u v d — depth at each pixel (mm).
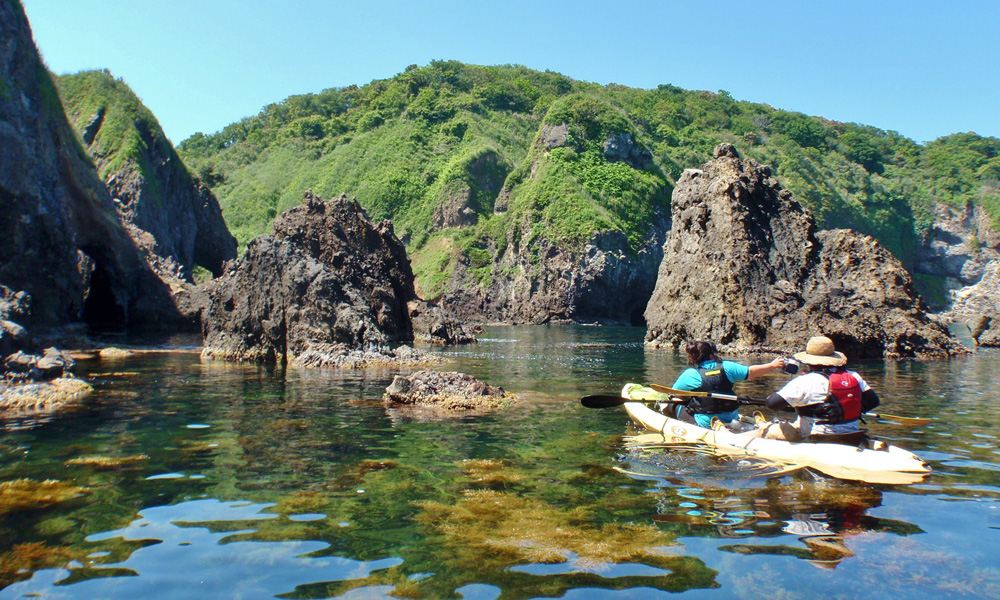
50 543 4398
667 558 4117
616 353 23281
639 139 88250
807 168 108562
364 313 19078
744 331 23125
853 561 4070
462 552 4227
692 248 26922
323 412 9672
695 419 8055
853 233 25422
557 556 4152
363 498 5387
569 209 74250
